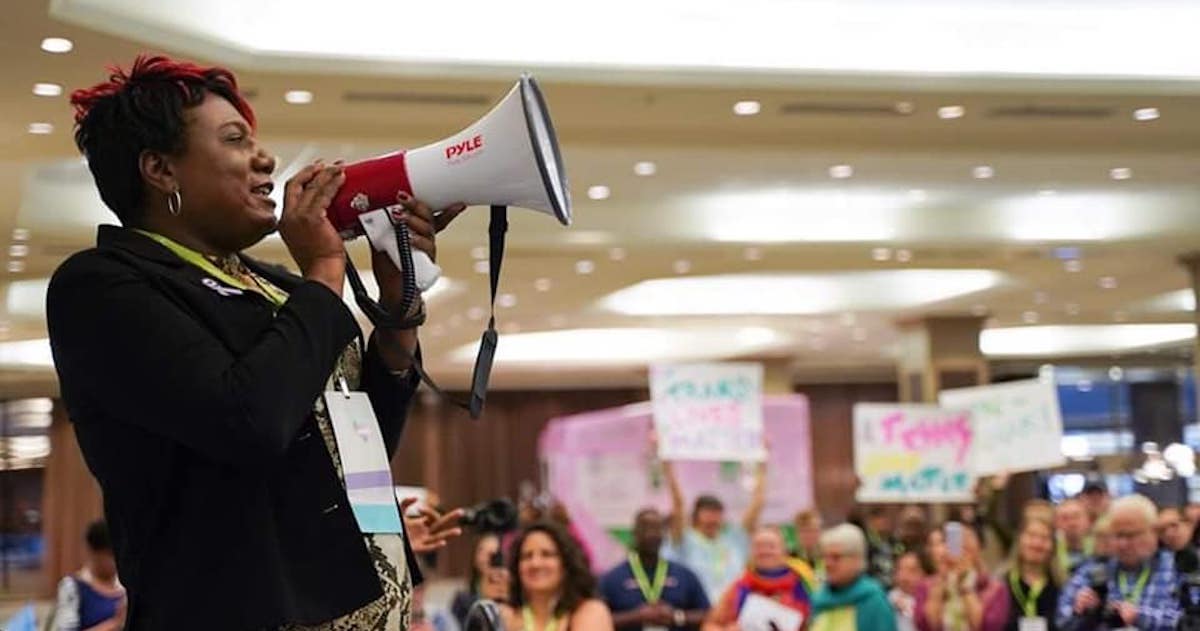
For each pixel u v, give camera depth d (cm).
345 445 159
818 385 2822
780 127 1052
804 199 1372
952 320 2028
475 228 1328
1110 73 962
